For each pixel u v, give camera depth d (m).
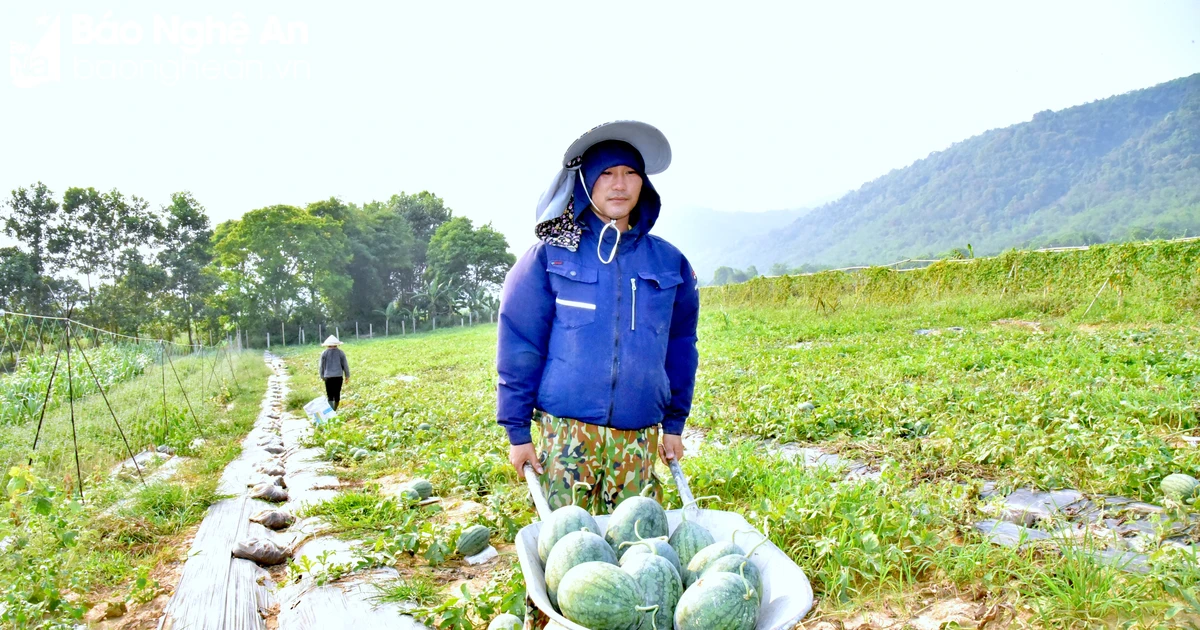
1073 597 3.27
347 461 9.09
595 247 3.31
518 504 5.83
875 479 5.93
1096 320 18.08
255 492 7.14
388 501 6.02
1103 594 3.26
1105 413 7.44
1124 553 3.88
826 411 8.38
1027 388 9.55
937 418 7.80
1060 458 5.90
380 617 3.96
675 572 2.19
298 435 11.66
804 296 31.97
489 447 8.30
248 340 70.62
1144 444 5.83
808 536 4.29
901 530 4.13
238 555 5.21
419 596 4.21
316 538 5.56
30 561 5.01
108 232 65.12
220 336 70.62
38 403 12.78
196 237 69.75
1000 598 3.52
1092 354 11.84
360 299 87.94
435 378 21.42
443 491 7.02
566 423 3.25
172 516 6.51
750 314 29.88
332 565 4.62
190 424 12.49
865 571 3.90
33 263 62.41
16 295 59.38
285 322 73.69
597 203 3.29
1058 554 3.86
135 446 10.29
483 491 6.89
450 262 93.81
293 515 6.34
